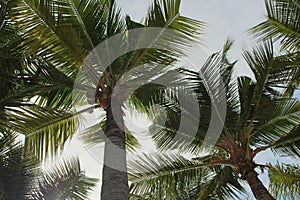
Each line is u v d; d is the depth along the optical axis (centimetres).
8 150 859
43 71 969
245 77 1152
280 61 1029
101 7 1073
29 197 839
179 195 1080
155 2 948
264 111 1091
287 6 1051
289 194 1099
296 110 1124
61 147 966
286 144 1112
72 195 881
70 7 988
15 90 916
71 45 928
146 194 1074
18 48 920
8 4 891
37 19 905
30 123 945
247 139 1101
